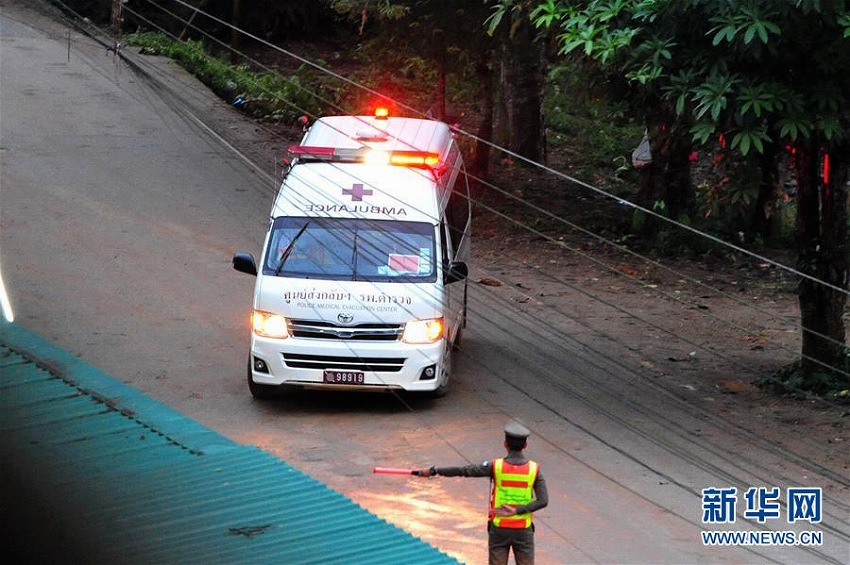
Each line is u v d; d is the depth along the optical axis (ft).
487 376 91.04
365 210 84.02
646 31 77.36
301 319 79.92
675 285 127.24
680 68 76.59
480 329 105.09
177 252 118.73
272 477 61.87
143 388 83.46
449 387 87.56
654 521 63.77
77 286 106.52
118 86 173.37
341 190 85.15
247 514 55.47
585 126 202.28
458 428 78.13
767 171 91.91
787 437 79.97
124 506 56.44
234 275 114.01
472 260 128.67
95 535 51.90
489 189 158.40
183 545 50.90
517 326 106.93
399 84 191.11
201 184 141.28
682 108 73.97
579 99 99.30
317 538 52.21
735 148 78.28
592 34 77.56
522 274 125.08
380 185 85.46
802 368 92.27
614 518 63.98
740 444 77.92
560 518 63.52
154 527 53.78
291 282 80.79
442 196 87.86
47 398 76.38
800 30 71.87
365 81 191.21
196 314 102.06
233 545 50.65
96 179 138.31
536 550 58.65
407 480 68.59
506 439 51.34
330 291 80.38
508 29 125.08
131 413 74.33
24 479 60.34
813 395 87.51
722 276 133.49
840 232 90.27
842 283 90.84
